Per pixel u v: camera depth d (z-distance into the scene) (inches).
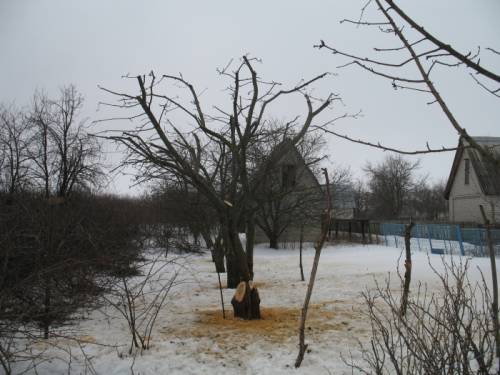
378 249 1054.4
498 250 806.5
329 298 413.1
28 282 223.0
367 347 250.8
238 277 495.5
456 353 150.3
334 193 1153.4
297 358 228.7
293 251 1103.0
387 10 83.0
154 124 293.3
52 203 293.3
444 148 78.0
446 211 2731.3
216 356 246.1
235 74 318.0
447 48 75.3
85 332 296.2
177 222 910.4
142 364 234.4
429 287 441.1
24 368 225.0
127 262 318.0
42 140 839.1
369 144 84.8
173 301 417.7
